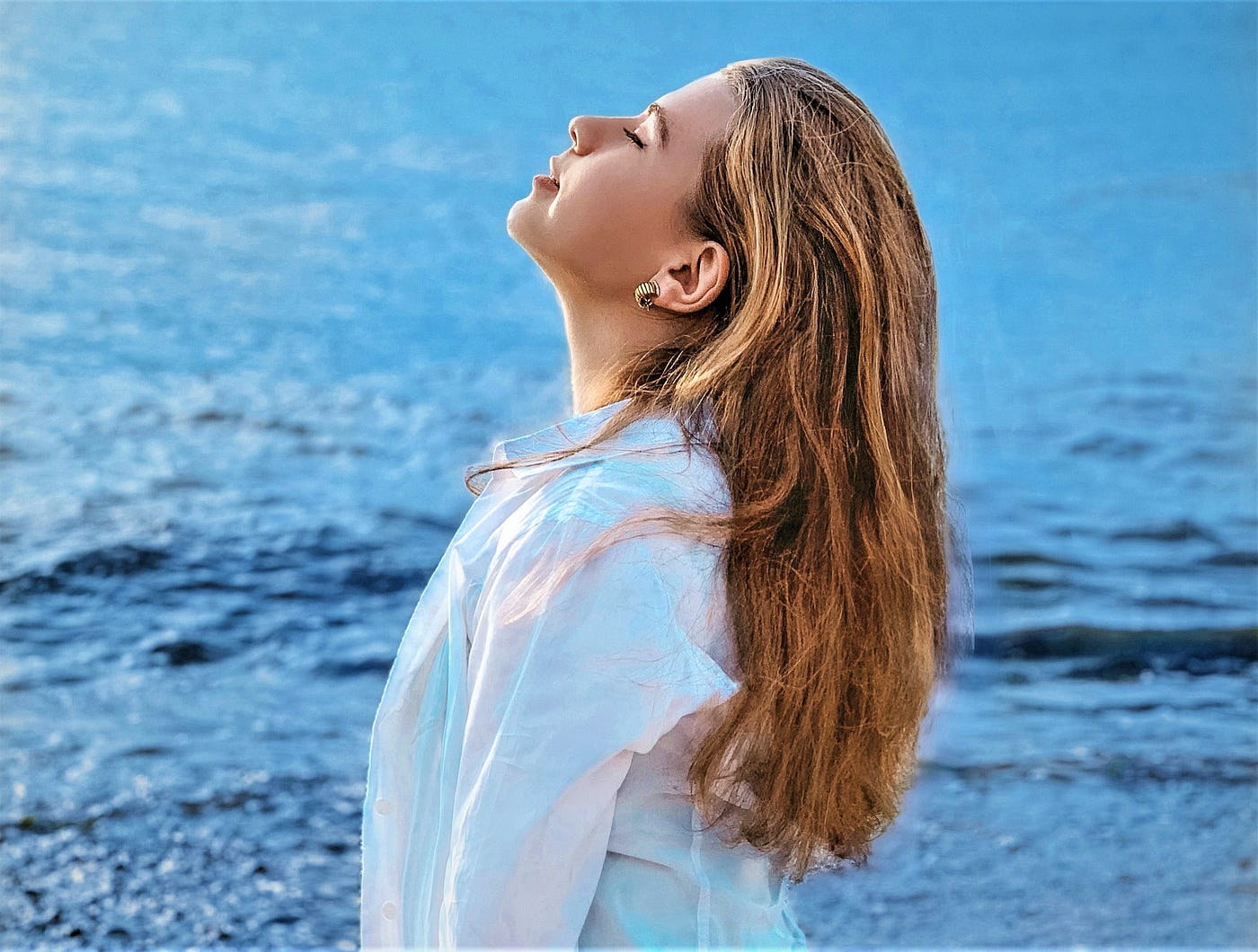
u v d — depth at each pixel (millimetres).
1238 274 17047
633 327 1466
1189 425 10039
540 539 1253
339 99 33312
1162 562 6902
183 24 47062
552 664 1209
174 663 5457
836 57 42656
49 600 6070
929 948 3496
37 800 4195
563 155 1500
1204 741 4840
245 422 9688
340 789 4395
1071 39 48312
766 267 1361
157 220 18969
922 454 1439
